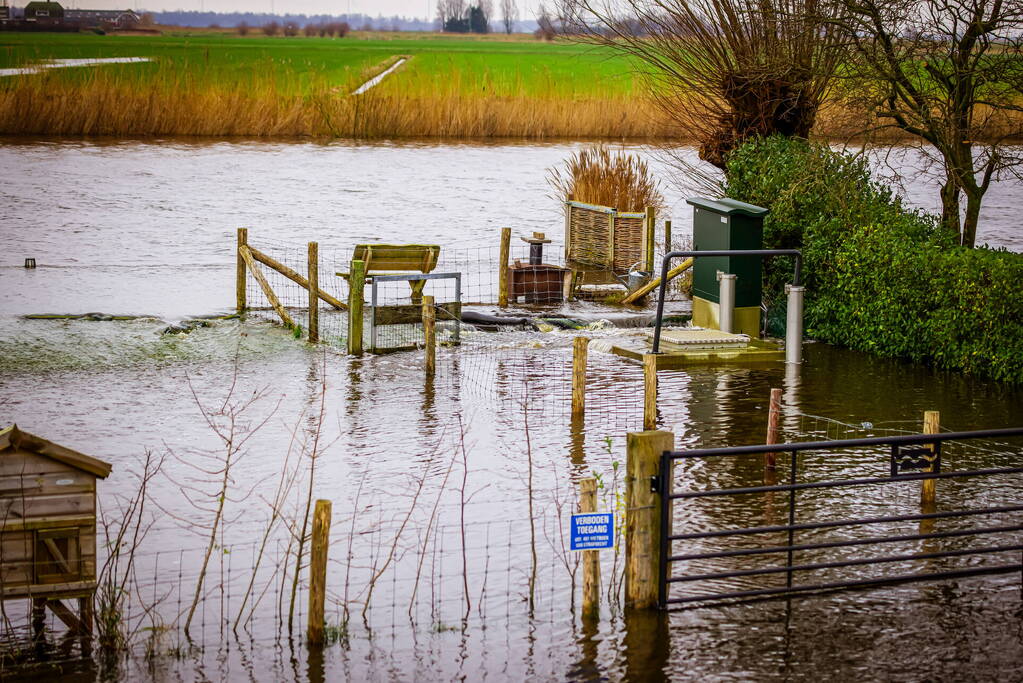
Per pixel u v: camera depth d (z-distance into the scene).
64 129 96.88
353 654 14.39
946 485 21.33
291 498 19.84
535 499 19.91
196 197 63.41
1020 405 27.11
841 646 14.71
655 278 40.03
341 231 53.31
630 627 15.20
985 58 32.50
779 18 39.19
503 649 14.55
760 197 36.75
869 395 28.03
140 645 14.55
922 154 36.31
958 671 14.08
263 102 101.88
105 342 31.17
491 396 27.09
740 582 16.75
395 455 22.38
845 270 33.47
